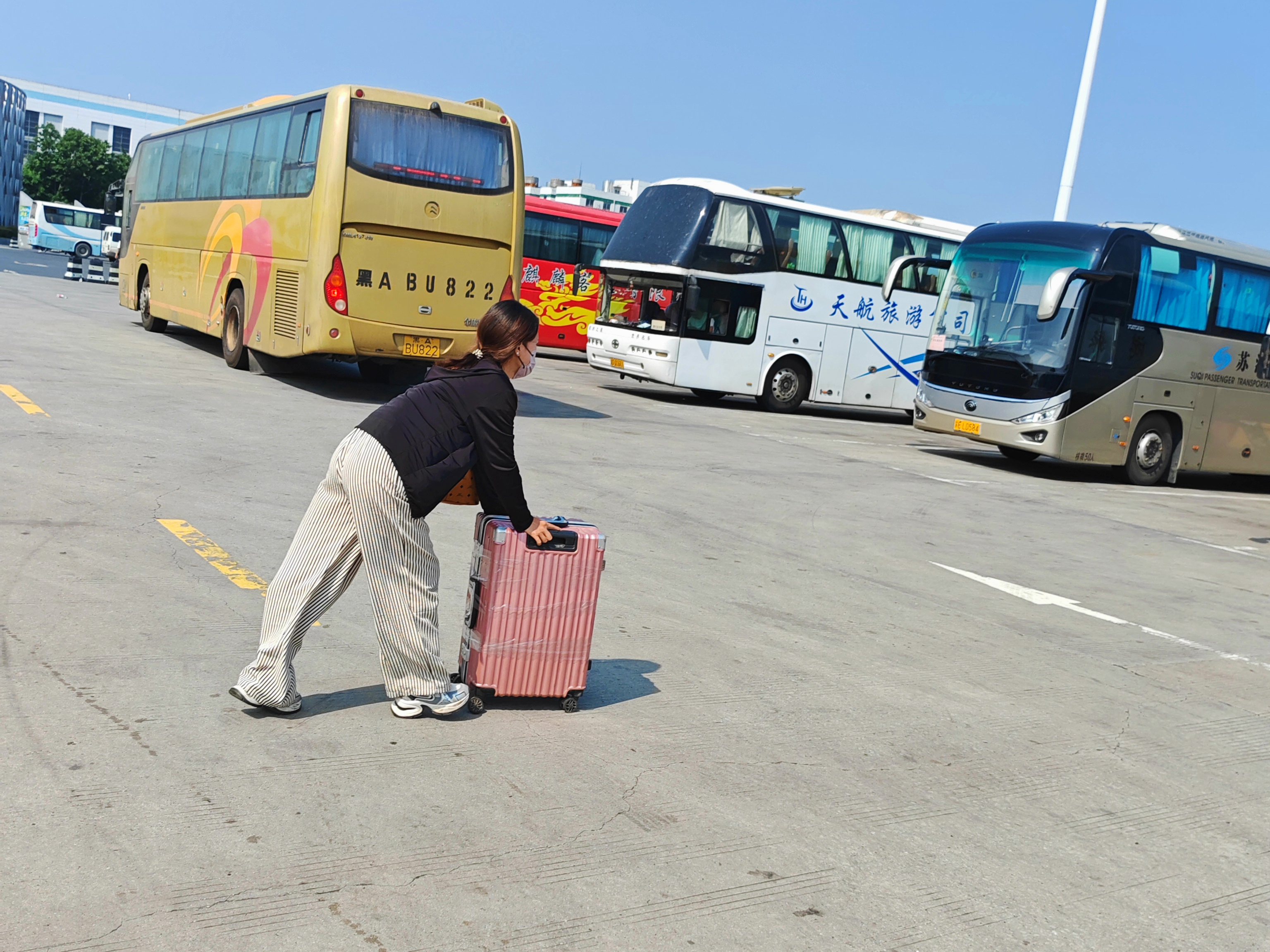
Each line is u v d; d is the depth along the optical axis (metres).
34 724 4.11
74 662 4.73
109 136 112.31
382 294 14.08
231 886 3.20
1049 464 17.75
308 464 9.70
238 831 3.52
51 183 86.44
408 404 4.35
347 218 13.80
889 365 21.89
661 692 5.25
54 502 7.38
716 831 3.89
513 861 3.52
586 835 3.75
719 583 7.49
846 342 21.33
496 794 3.98
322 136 14.01
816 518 10.29
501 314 4.44
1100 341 15.23
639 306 20.33
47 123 96.38
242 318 16.17
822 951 3.21
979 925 3.47
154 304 20.77
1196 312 16.20
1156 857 4.13
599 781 4.19
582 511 9.21
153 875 3.21
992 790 4.55
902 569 8.64
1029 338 15.31
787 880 3.61
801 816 4.09
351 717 4.52
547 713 4.84
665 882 3.50
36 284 32.09
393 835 3.60
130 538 6.74
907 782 4.53
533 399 17.45
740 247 20.09
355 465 4.27
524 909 3.25
